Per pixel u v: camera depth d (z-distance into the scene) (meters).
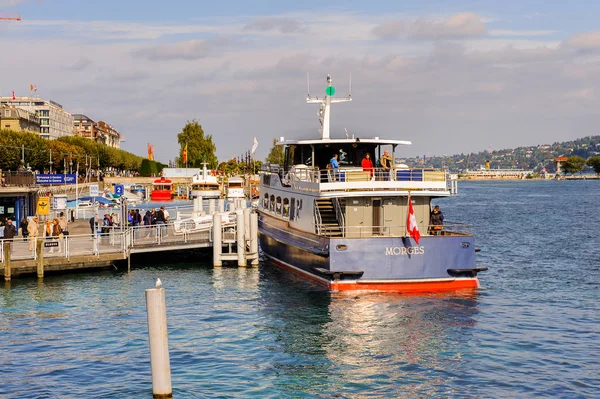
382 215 38.31
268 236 50.09
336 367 26.52
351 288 36.56
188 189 157.75
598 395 23.62
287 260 45.56
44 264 43.19
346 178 37.81
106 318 33.91
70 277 44.19
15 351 28.69
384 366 26.61
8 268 41.97
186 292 39.72
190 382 24.97
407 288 36.62
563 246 66.81
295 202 43.56
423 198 38.91
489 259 56.75
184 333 31.27
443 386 24.58
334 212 40.25
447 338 30.00
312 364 26.89
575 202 163.75
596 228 87.94
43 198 58.72
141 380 25.12
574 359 27.41
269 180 51.66
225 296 38.50
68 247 44.28
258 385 24.69
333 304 35.22
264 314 34.22
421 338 29.97
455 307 34.88
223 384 24.77
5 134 147.88
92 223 54.00
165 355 21.59
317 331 31.06
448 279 36.81
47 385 24.80
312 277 40.28
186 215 63.72
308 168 41.28
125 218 51.69
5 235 45.34
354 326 31.67
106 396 23.64
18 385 24.84
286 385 24.70
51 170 159.00
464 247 36.94
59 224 47.56
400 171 38.16
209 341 30.00
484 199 182.38
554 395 23.67
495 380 25.09
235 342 29.78
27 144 151.00
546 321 33.28
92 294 39.16
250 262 49.62
